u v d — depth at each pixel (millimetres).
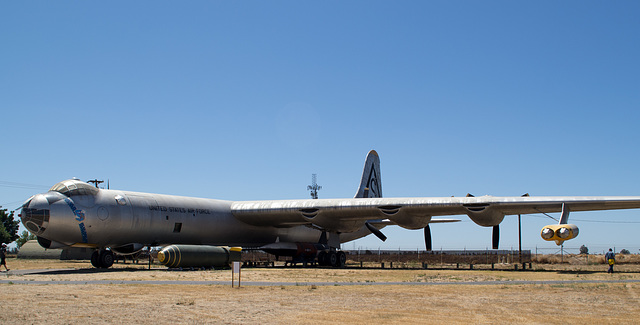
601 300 12352
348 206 26328
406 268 27406
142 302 11352
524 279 18500
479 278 18875
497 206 23438
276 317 9656
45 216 20984
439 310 10648
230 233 28781
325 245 29828
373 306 11125
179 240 26219
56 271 21688
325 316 9828
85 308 10422
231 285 15289
